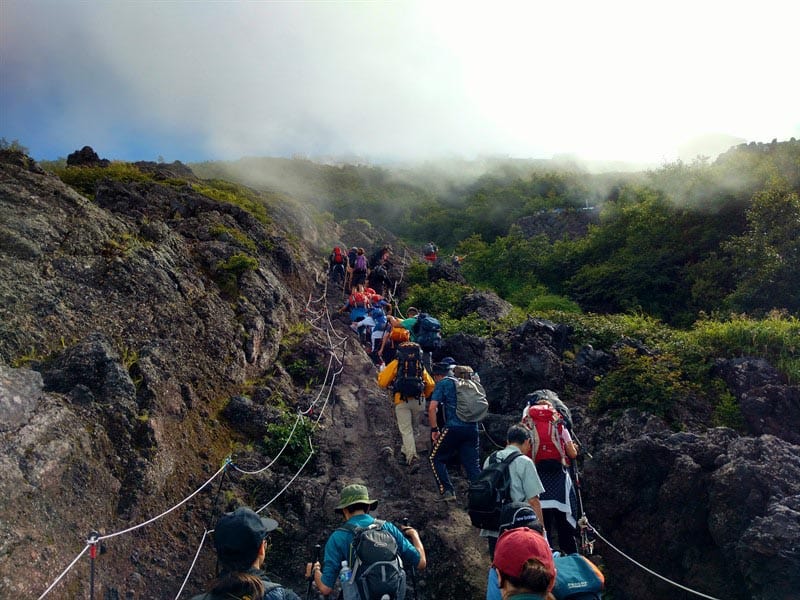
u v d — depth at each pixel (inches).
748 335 393.4
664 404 336.8
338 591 248.5
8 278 289.4
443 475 291.1
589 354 422.6
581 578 150.3
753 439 256.5
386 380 339.9
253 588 123.0
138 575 228.1
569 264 1005.2
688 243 869.2
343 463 338.3
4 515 193.6
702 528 242.8
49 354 272.4
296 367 430.0
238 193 888.9
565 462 232.7
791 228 655.8
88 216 361.7
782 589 198.7
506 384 398.0
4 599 179.2
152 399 284.0
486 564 265.6
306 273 697.0
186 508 266.8
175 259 407.5
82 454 234.4
